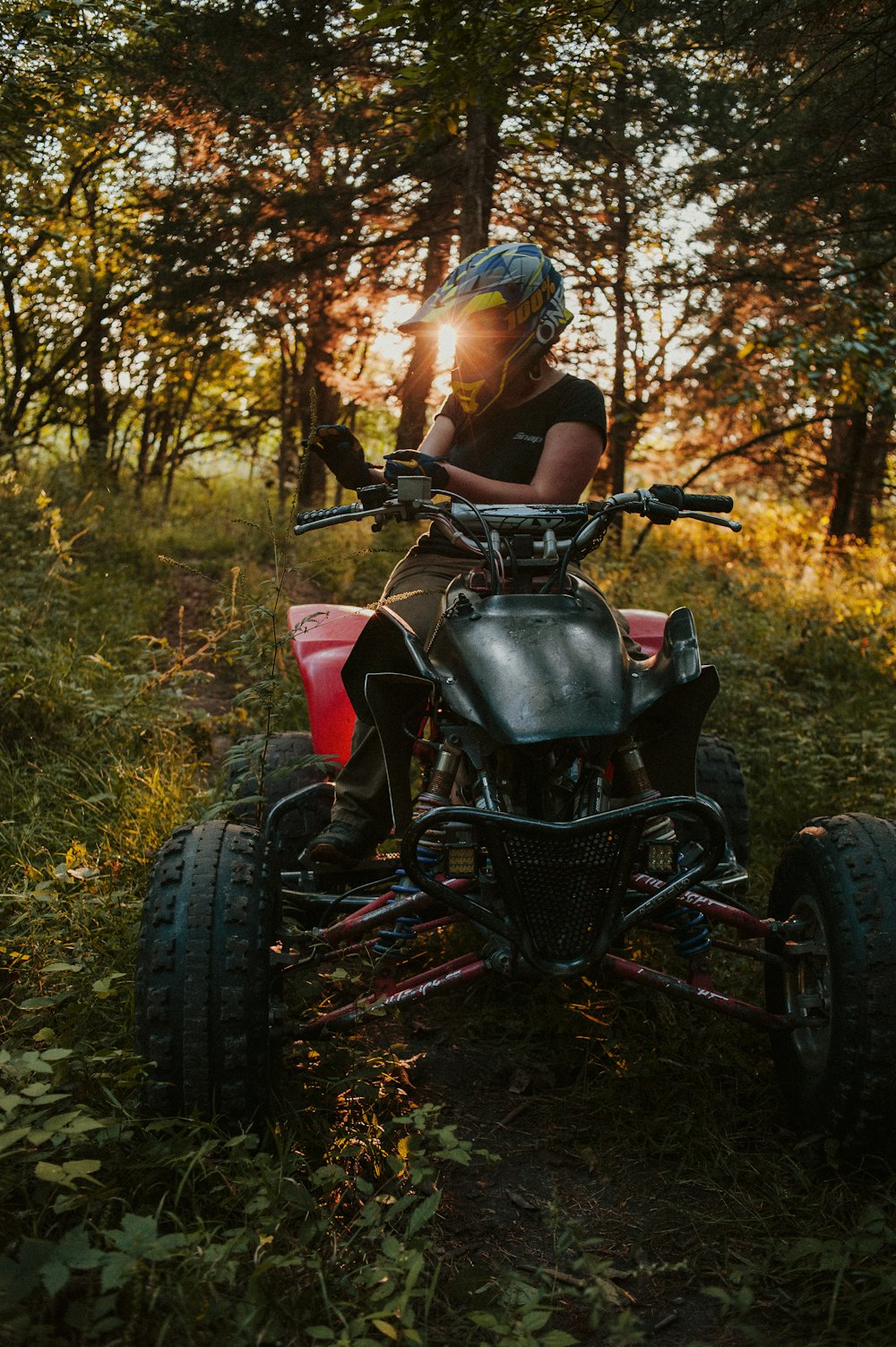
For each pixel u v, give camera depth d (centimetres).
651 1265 235
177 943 247
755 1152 276
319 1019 274
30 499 984
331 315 1155
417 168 1016
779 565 1312
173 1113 246
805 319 1016
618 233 1027
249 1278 201
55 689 551
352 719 370
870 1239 226
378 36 925
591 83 668
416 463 303
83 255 1414
